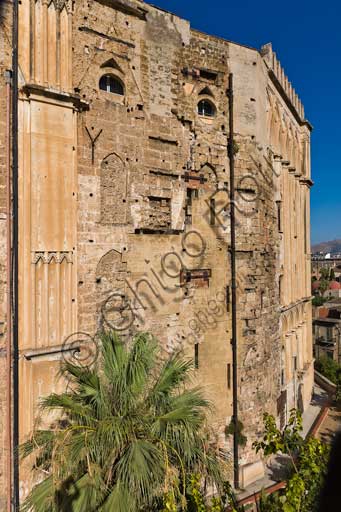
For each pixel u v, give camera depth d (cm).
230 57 2055
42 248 1449
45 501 952
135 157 1747
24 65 1434
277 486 1795
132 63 1745
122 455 934
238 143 2061
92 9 1630
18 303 1401
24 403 1396
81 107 1576
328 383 3931
